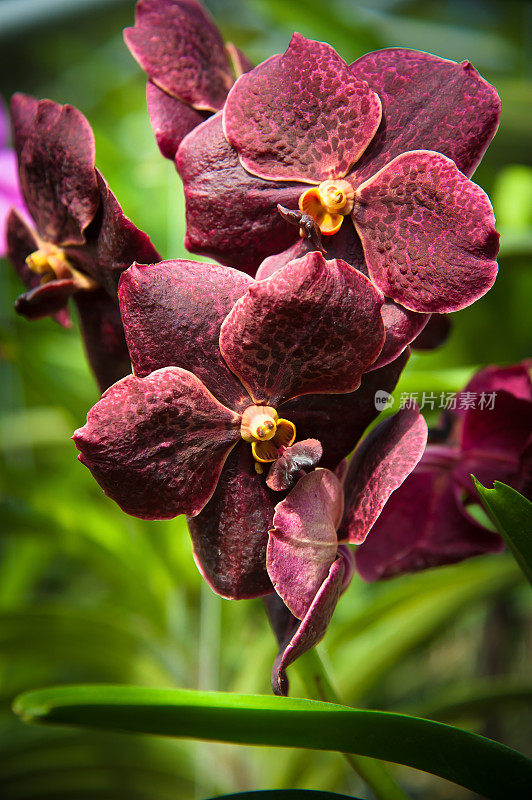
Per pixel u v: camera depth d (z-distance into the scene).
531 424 0.39
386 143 0.34
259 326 0.33
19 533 0.57
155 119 0.37
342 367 0.33
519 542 0.35
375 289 0.33
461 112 0.34
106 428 0.32
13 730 0.70
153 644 0.59
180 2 0.37
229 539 0.34
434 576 0.55
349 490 0.35
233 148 0.34
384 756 0.34
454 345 0.68
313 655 0.37
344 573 0.34
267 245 0.35
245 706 0.32
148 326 0.33
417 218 0.33
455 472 0.40
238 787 0.56
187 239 0.35
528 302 0.69
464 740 0.33
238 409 0.33
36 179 0.36
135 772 0.60
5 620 0.55
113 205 0.34
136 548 0.59
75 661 0.60
